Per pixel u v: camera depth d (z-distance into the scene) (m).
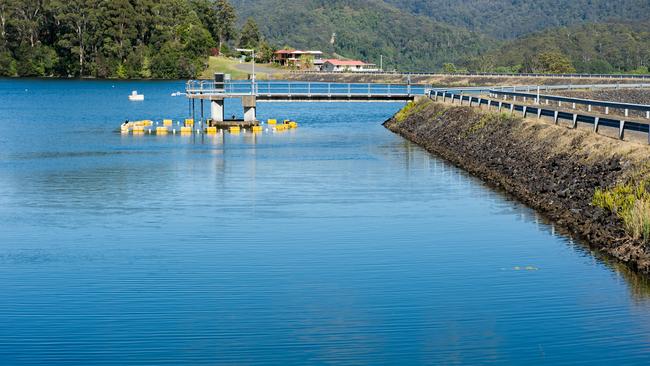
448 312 25.53
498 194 45.47
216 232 36.00
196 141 74.50
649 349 22.75
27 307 26.08
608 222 34.38
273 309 25.81
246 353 22.55
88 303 26.44
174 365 21.86
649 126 42.00
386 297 26.92
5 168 56.28
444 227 37.00
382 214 39.81
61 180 50.81
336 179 50.97
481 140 61.16
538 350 22.72
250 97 87.25
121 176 52.38
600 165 41.66
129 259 31.58
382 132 85.19
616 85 125.50
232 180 50.62
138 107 124.88
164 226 37.28
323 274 29.42
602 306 26.02
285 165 57.59
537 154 49.94
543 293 27.31
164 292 27.47
